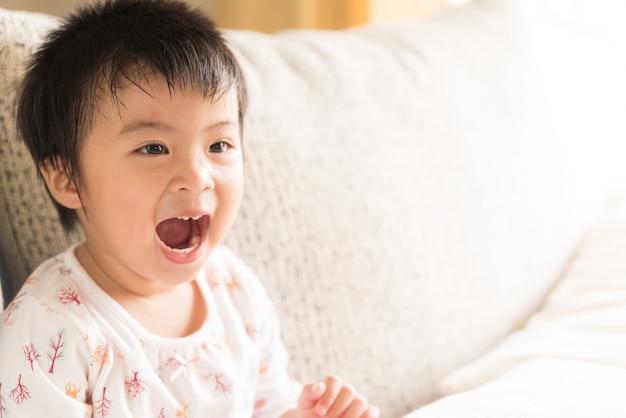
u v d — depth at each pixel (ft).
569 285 3.96
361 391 3.20
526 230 3.93
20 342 2.21
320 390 2.48
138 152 2.26
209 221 2.37
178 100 2.25
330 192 3.26
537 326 3.66
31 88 2.39
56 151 2.36
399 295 3.37
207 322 2.58
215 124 2.32
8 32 2.72
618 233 4.12
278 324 2.90
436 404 2.76
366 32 4.07
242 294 2.78
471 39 4.21
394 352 3.30
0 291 2.48
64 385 2.22
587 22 5.14
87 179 2.31
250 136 3.10
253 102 3.16
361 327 3.24
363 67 3.66
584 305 3.73
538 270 3.97
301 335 3.11
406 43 3.97
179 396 2.45
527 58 4.33
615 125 4.85
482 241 3.72
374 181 3.40
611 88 4.92
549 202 4.09
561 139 4.29
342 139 3.37
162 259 2.33
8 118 2.66
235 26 5.76
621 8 5.26
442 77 3.88
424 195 3.56
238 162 2.41
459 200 3.68
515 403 2.67
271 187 3.11
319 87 3.44
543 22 4.87
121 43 2.29
